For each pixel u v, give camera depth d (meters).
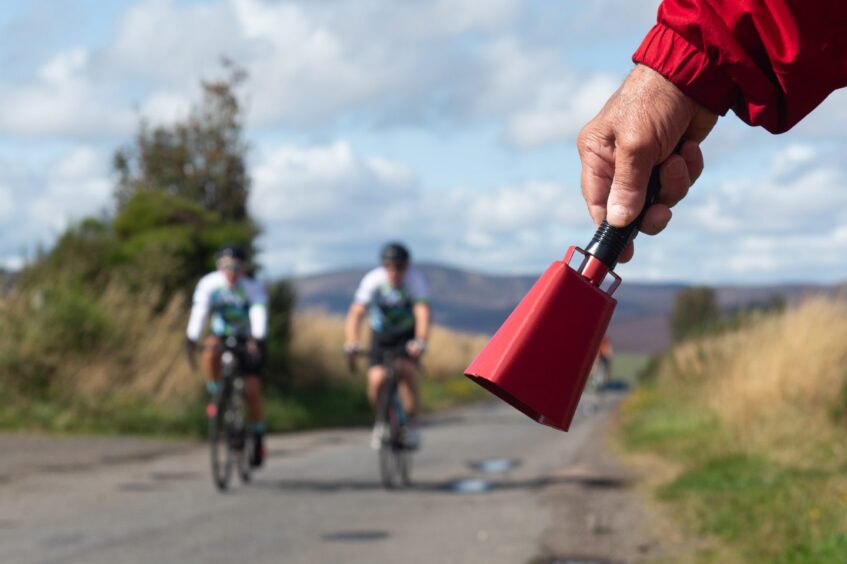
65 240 16.77
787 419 9.29
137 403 14.28
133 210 17.70
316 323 23.22
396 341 9.20
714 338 17.72
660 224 1.17
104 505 7.57
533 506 7.38
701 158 1.18
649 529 6.14
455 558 5.52
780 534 5.21
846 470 7.30
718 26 1.08
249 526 6.65
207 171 23.22
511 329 1.14
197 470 10.07
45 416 13.20
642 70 1.14
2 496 7.92
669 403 15.60
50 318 14.34
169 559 5.55
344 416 20.16
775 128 1.14
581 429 17.27
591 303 1.15
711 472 8.02
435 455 12.05
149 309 16.00
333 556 5.63
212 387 8.91
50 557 5.58
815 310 10.97
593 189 1.18
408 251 9.35
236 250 9.02
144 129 23.41
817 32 1.05
